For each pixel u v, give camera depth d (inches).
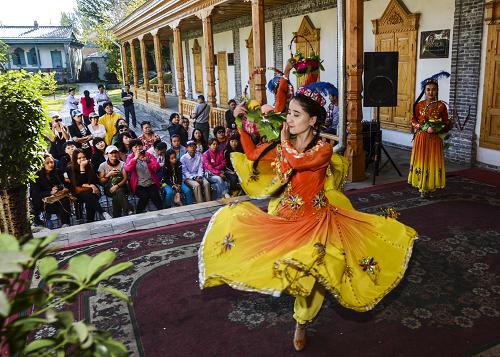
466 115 325.1
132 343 126.6
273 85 192.1
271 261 109.3
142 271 169.3
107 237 203.3
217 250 119.0
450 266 165.8
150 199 270.4
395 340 124.5
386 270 116.3
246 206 128.5
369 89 273.7
